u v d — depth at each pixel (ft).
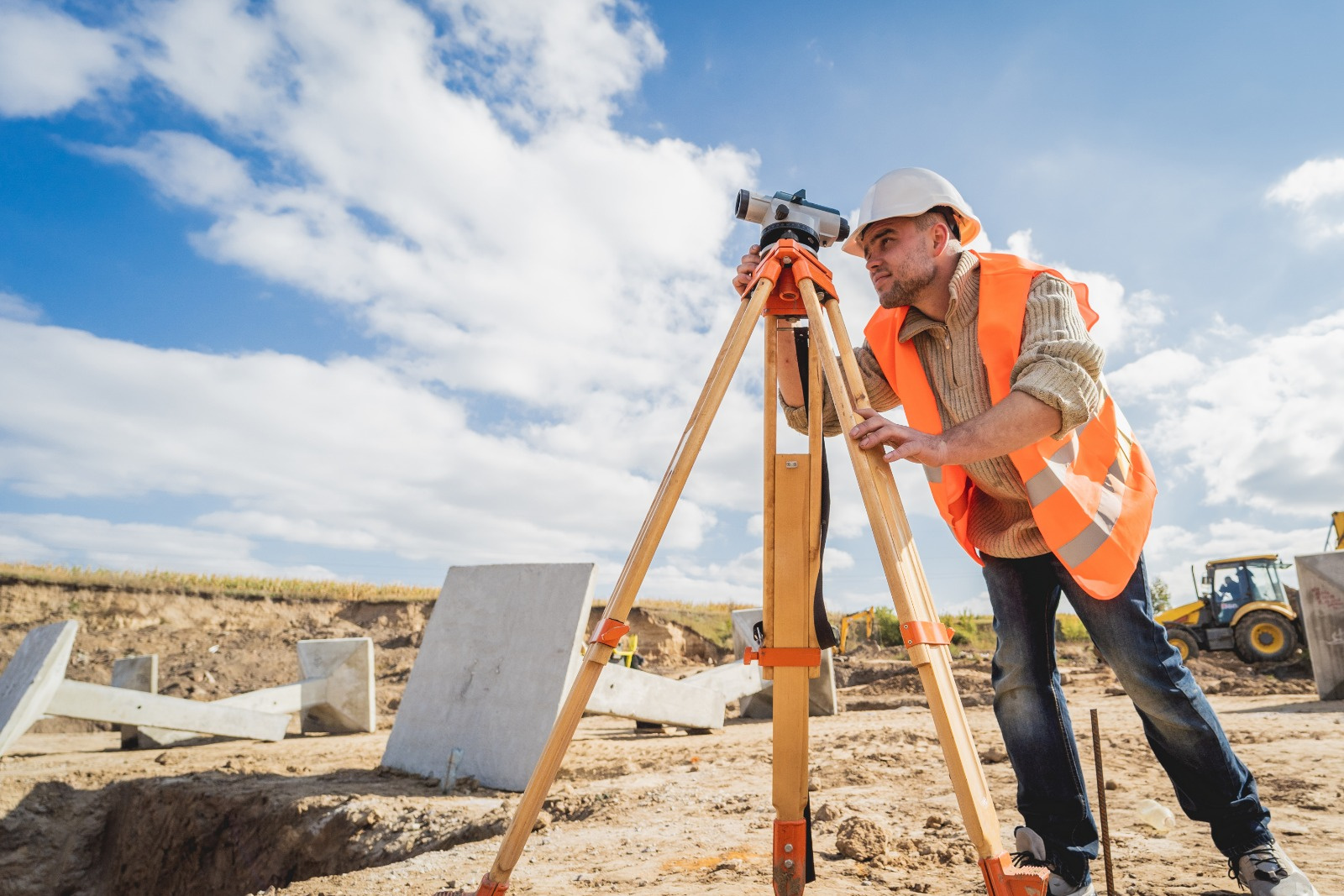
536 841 12.71
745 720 34.71
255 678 58.18
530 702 19.13
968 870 8.80
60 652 26.37
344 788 19.27
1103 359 6.05
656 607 105.50
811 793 14.70
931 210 7.15
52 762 25.70
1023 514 7.32
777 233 7.07
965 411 7.23
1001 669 7.55
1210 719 6.77
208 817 19.45
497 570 22.15
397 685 53.62
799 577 7.20
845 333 6.59
